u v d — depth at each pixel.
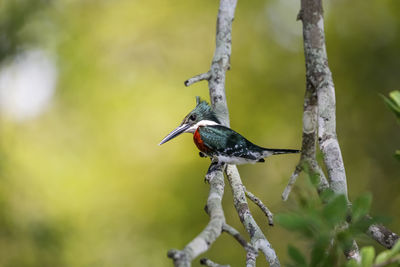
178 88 15.53
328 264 2.19
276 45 15.91
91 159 14.93
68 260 13.81
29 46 15.72
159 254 13.67
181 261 2.65
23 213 13.96
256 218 13.34
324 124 4.39
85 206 14.22
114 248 14.02
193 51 16.17
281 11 16.19
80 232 14.02
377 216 2.22
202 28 16.33
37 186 14.52
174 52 16.22
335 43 15.37
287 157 14.20
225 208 13.17
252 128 14.67
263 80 15.37
